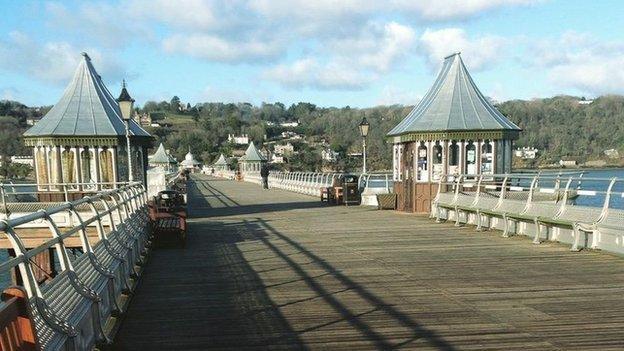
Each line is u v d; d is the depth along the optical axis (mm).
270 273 7977
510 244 10375
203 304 6227
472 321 5363
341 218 16125
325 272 7969
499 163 16203
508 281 7148
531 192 11094
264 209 20156
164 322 5516
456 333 4992
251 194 31469
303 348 4656
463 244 10516
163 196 15359
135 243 8570
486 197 12906
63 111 16516
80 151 15883
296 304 6145
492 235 11727
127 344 4840
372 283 7172
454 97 16969
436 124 16203
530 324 5230
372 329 5152
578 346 4578
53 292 3721
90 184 15039
